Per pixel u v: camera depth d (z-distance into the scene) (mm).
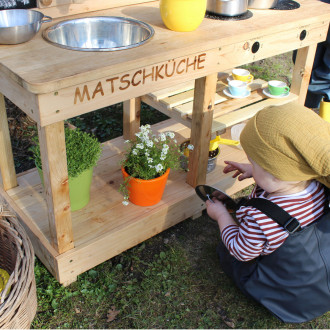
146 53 1812
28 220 2234
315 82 3096
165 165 2287
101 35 2246
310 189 1826
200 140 2328
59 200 1870
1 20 1971
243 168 2320
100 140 3260
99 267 2277
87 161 2182
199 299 2154
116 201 2391
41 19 1942
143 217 2275
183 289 2195
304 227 1821
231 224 2047
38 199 2383
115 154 2836
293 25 2348
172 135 2318
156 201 2363
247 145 1730
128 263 2312
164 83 1922
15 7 2086
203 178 2516
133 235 2283
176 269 2297
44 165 1782
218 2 2271
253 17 2377
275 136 1629
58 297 2107
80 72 1597
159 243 2445
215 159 2652
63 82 1550
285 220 1780
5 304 1597
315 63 3053
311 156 1577
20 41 1804
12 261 2027
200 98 2213
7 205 2334
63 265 2049
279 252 1860
